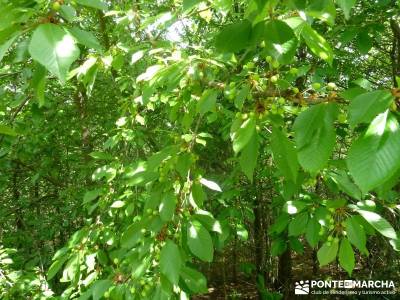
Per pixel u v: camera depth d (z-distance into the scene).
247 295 7.87
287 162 1.42
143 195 2.86
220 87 1.78
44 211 6.14
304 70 2.31
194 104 2.11
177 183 1.84
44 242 5.53
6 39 1.16
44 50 1.05
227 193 3.12
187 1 1.21
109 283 1.93
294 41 1.33
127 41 3.36
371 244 5.75
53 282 4.98
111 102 5.27
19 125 4.04
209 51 2.54
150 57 3.12
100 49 1.20
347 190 1.89
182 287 2.03
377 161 0.96
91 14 4.64
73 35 1.17
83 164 5.06
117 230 3.18
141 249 1.82
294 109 1.77
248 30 1.30
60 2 1.24
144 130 4.00
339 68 4.05
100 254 2.68
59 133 5.46
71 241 2.73
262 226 6.23
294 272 8.34
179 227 1.82
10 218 6.01
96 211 4.25
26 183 6.14
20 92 3.61
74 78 4.71
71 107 5.44
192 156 1.80
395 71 4.84
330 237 1.79
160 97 2.98
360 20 3.23
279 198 2.81
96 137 5.43
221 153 4.74
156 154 1.76
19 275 3.83
